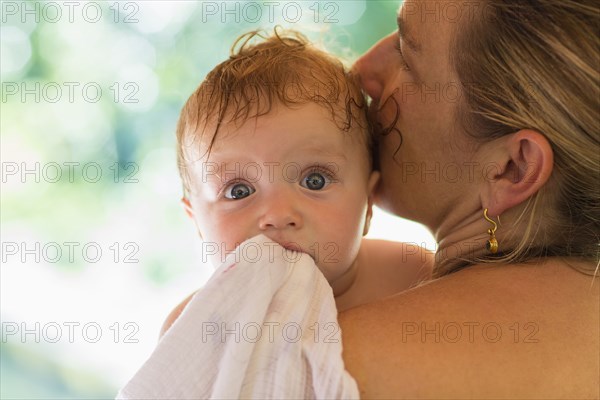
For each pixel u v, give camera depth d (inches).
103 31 85.9
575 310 28.3
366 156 36.5
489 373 26.0
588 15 28.7
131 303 87.9
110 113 87.3
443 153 33.7
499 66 30.6
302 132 33.2
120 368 84.5
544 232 31.6
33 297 87.4
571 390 26.6
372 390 25.8
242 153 33.1
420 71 33.8
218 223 33.6
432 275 36.2
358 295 39.1
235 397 25.4
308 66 36.0
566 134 29.6
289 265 28.9
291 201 32.7
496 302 28.4
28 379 82.5
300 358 25.9
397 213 37.4
